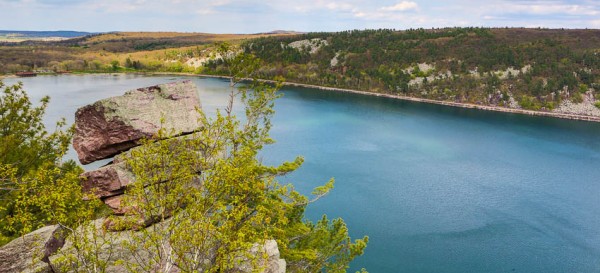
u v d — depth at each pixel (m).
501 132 163.88
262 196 21.86
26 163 29.48
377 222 73.31
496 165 114.75
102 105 26.31
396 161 113.25
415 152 124.75
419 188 92.00
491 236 70.38
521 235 71.44
